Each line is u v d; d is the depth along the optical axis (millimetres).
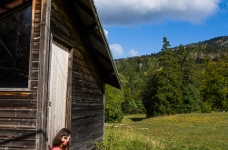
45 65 5281
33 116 5176
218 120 31938
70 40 7082
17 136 5168
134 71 163625
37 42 5340
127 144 11977
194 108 51844
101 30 7816
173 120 33406
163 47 56531
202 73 63875
